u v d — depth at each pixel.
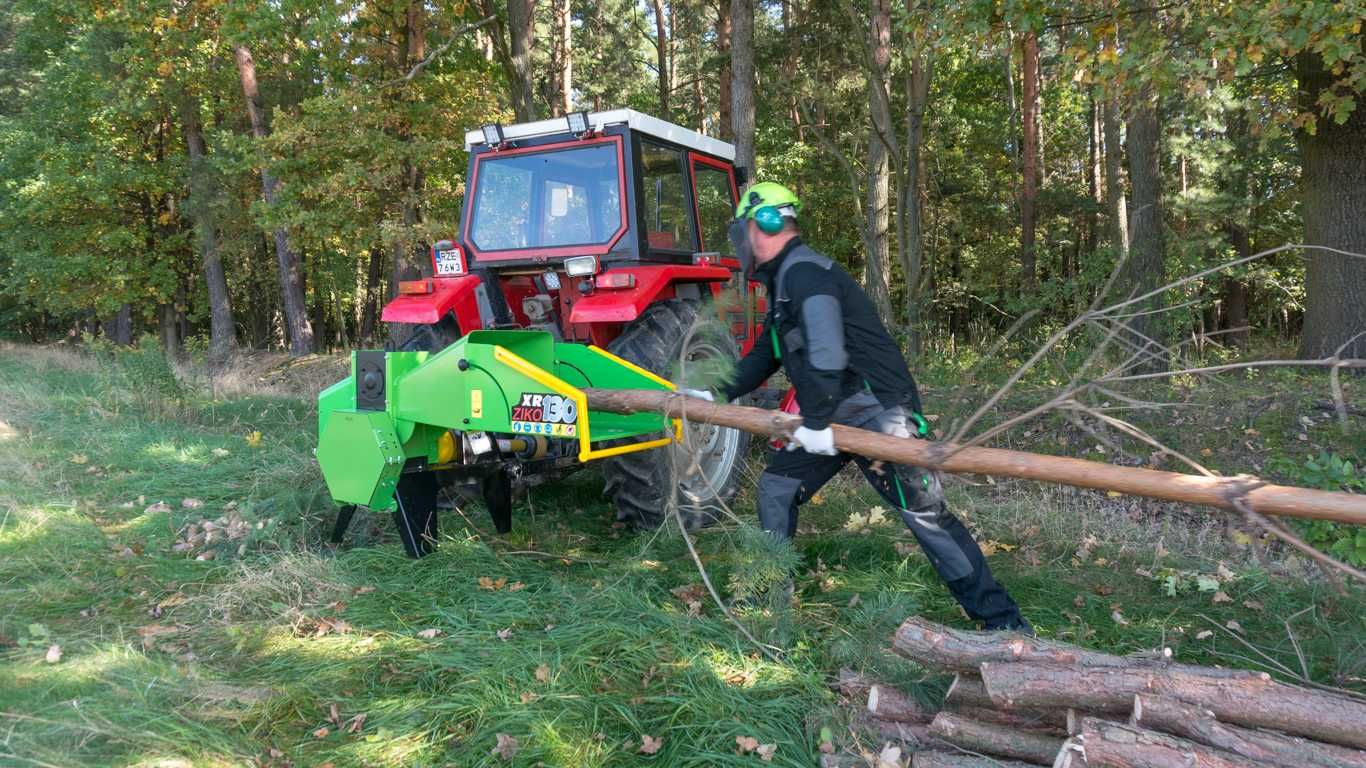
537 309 4.80
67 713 2.48
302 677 2.86
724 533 4.27
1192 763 1.85
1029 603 3.51
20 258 19.08
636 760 2.41
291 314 16.38
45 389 9.79
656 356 4.28
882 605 3.00
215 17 13.46
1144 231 8.70
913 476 2.87
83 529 4.29
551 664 2.88
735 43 9.43
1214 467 5.41
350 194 11.99
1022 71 17.41
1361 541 2.68
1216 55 5.26
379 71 12.38
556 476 4.67
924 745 2.36
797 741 2.47
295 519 4.29
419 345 4.71
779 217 2.90
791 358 2.92
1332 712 1.97
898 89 17.05
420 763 2.37
